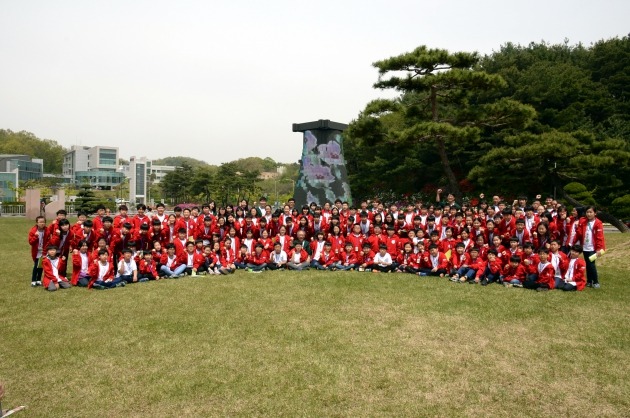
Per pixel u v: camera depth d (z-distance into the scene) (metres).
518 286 9.69
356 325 6.84
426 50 21.56
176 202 62.25
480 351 5.82
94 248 10.88
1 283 10.16
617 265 11.55
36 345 6.07
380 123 22.31
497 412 4.38
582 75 32.69
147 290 9.34
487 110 21.69
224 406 4.49
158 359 5.60
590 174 21.98
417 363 5.46
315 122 19.70
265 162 104.25
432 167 31.75
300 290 9.24
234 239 12.16
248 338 6.30
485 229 11.39
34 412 4.39
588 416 4.32
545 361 5.50
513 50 37.50
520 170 23.98
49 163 114.94
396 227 13.20
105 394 4.73
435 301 8.29
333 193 19.70
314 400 4.59
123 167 101.81
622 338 6.23
